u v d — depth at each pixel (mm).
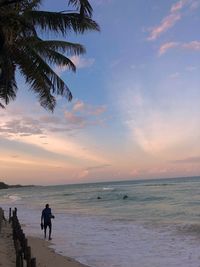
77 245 17078
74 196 74938
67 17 13695
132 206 41969
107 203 49438
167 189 75188
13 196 99188
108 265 12930
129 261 13523
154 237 18781
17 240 13000
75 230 22672
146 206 40625
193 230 20500
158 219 27500
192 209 33875
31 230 23109
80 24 13758
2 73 14703
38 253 14688
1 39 13336
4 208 48156
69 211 39594
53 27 13984
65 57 16938
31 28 13742
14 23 13227
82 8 11383
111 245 16875
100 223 26219
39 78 15977
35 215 35125
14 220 16609
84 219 29641
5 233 19328
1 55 14320
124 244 17047
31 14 13812
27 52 15547
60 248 16375
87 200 58562
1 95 16438
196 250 15047
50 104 16797
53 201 62344
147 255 14469
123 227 23422
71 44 16781
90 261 13602
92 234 20656
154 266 12719
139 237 19000
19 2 13750
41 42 16031
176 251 15031
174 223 24375
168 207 37531
